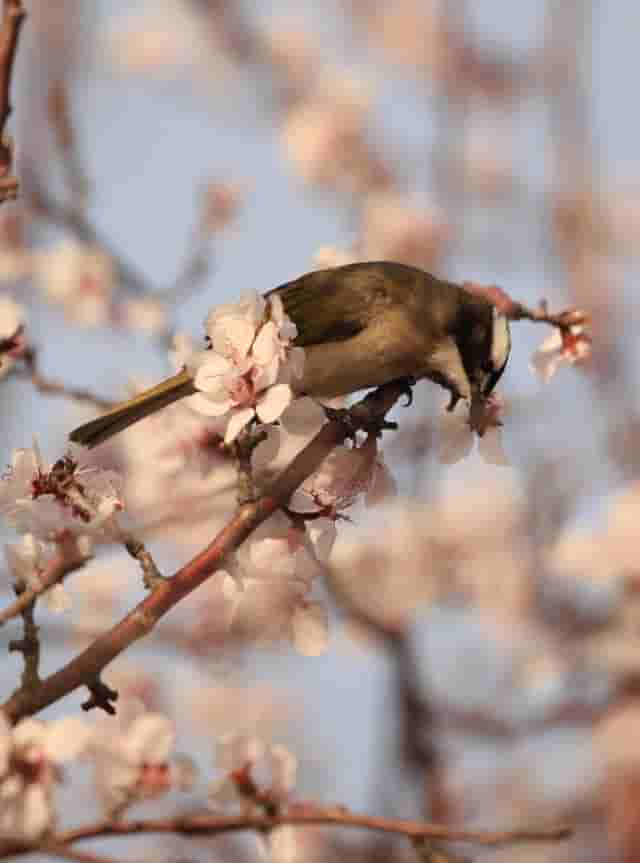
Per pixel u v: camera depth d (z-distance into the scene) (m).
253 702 14.89
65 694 5.81
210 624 12.09
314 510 6.62
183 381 7.76
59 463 6.20
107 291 13.51
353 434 6.57
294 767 6.20
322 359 9.16
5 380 9.03
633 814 13.88
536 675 14.77
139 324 13.34
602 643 14.89
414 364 9.27
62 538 5.95
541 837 5.86
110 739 5.88
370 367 9.23
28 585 5.96
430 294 9.19
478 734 14.43
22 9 6.65
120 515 6.19
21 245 13.59
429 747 12.91
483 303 9.19
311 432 6.56
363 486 6.75
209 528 12.41
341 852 12.40
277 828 6.07
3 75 6.65
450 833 5.91
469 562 15.61
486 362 9.09
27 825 5.55
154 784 5.87
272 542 6.45
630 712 14.37
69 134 11.65
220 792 6.14
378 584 15.47
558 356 7.33
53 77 11.85
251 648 12.21
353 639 14.41
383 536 15.54
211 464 8.30
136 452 9.91
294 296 9.17
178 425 8.29
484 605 15.48
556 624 15.09
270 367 6.36
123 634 5.87
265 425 6.60
